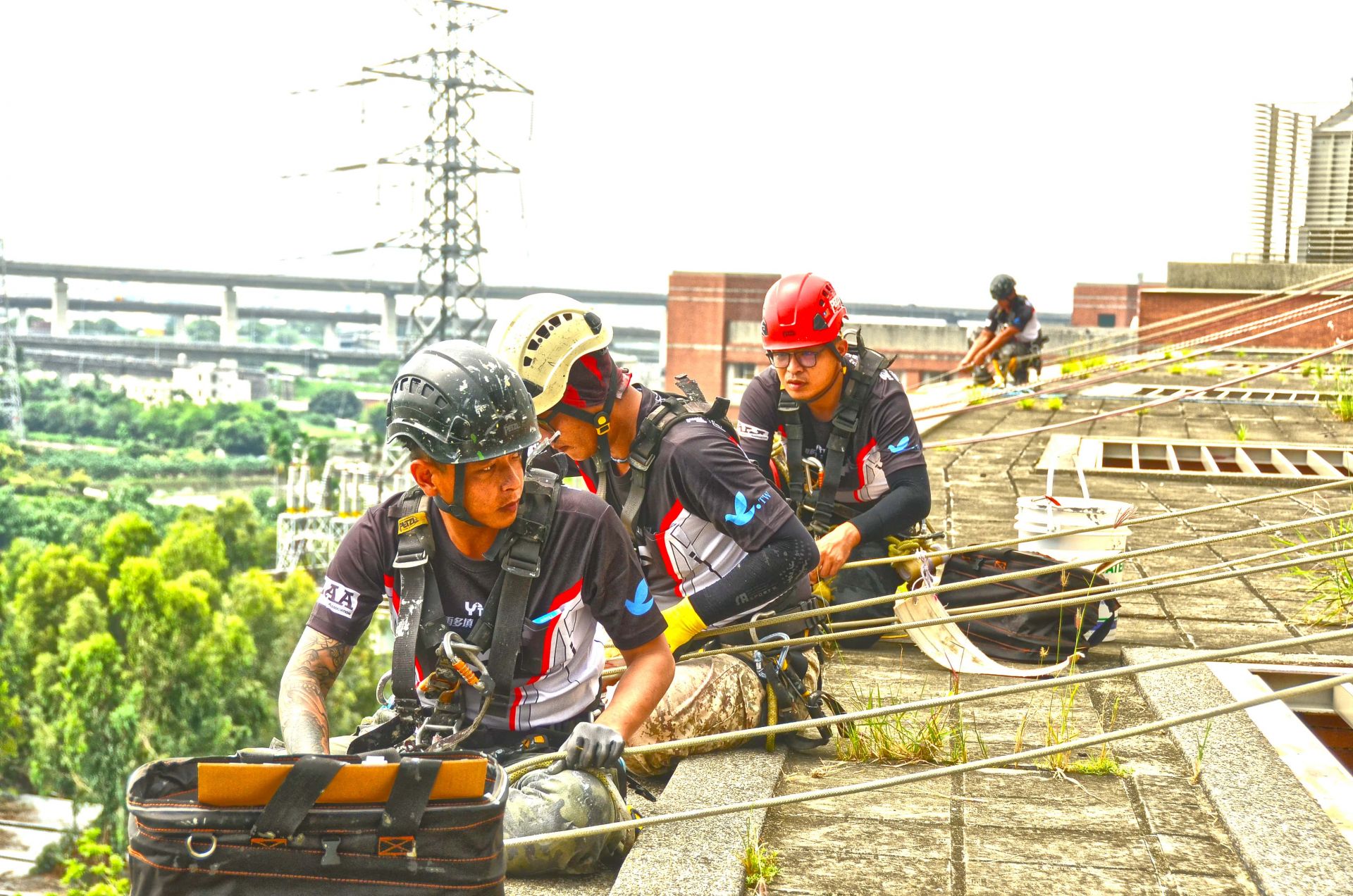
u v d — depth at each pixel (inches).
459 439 101.6
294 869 82.5
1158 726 114.0
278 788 81.7
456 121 4399.6
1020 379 684.7
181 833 81.8
